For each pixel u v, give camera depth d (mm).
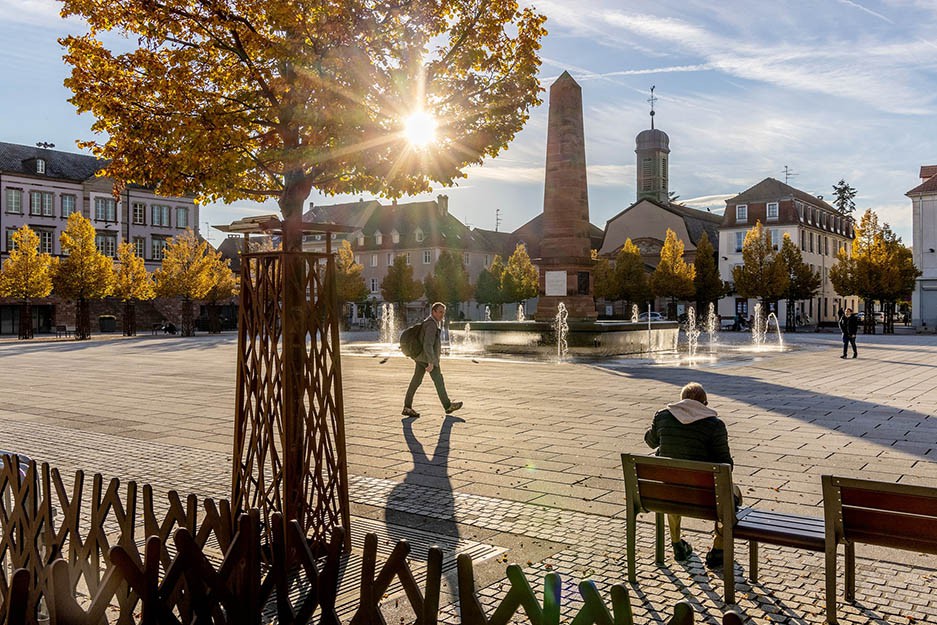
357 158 6332
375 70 6402
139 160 6266
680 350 31766
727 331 60062
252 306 5742
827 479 4570
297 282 5613
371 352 31812
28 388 18125
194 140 5980
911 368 22547
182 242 54969
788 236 61500
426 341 12789
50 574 3033
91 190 70875
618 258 67125
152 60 6277
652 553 5875
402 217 89250
